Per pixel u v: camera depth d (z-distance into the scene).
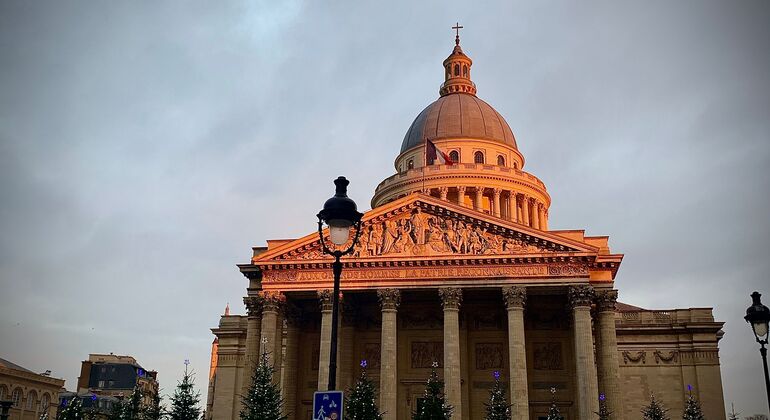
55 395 175.25
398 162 163.62
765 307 46.31
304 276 91.31
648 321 117.81
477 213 90.06
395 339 87.75
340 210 34.19
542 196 151.75
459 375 85.06
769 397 44.78
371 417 76.88
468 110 159.12
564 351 97.38
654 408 97.44
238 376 125.38
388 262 89.38
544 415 94.94
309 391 99.94
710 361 114.00
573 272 86.88
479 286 87.81
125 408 99.00
